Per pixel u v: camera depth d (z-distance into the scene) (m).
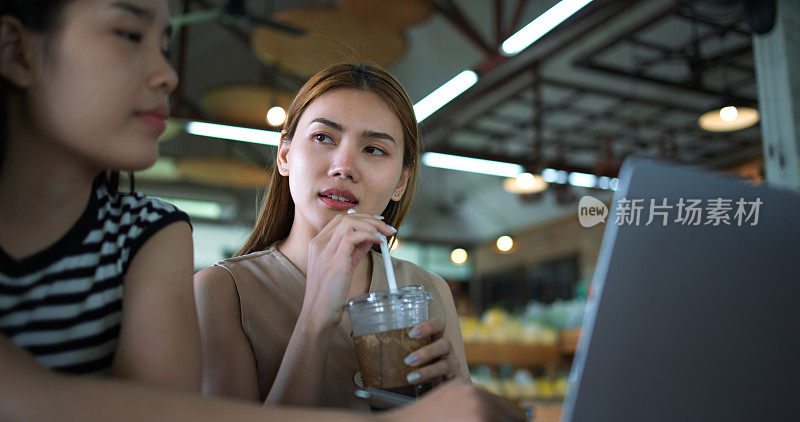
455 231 15.34
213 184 12.06
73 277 0.81
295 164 1.32
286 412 0.65
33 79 0.72
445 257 15.98
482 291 15.05
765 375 0.67
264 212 1.50
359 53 1.79
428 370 0.98
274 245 1.40
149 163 0.77
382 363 0.99
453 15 6.11
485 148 10.39
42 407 0.60
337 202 1.28
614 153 9.74
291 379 1.00
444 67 8.19
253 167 7.21
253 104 5.35
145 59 0.76
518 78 8.16
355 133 1.29
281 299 1.27
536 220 13.38
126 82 0.74
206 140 10.30
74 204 0.81
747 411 0.65
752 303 0.67
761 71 3.69
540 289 13.23
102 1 0.72
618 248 0.59
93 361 0.82
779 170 3.52
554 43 6.95
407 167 1.49
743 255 0.68
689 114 8.12
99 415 0.61
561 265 12.66
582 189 9.56
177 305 0.84
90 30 0.72
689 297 0.63
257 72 8.23
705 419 0.62
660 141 8.92
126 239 0.87
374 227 1.06
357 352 1.04
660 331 0.61
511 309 13.78
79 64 0.71
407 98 1.43
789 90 3.49
